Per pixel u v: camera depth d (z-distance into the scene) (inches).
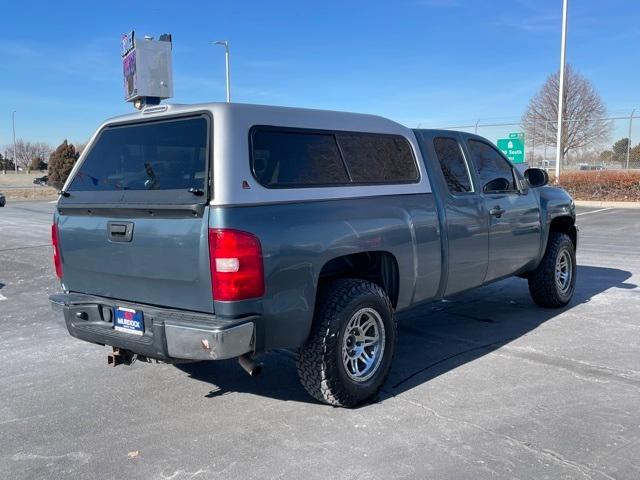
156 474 126.1
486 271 213.5
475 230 203.6
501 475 121.0
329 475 123.2
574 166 1364.4
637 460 126.0
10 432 148.6
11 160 4156.0
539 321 240.2
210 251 129.4
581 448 131.6
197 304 135.1
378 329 162.4
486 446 133.6
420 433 141.2
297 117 151.4
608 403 155.9
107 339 150.2
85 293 162.7
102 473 127.2
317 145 154.3
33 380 186.1
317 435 141.9
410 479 120.6
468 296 291.0
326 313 149.6
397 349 207.6
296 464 128.3
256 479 122.6
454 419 148.5
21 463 132.5
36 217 952.9
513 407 154.8
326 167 154.3
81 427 150.8
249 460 130.8
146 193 146.1
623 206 895.7
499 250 217.8
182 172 141.3
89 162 168.1
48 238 609.9
